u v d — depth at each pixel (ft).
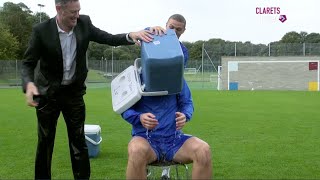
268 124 42.04
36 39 15.07
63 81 15.70
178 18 15.96
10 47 213.66
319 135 34.65
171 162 13.60
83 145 16.71
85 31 15.48
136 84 13.62
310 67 130.11
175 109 14.19
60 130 37.58
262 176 21.06
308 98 85.30
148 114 13.32
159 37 13.26
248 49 138.62
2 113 54.60
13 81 160.35
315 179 20.53
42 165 16.56
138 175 12.70
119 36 15.38
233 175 21.22
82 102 16.38
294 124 42.06
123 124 42.34
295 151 27.63
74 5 14.38
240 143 30.66
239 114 51.90
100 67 172.45
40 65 15.61
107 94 98.63
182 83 13.37
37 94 13.55
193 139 13.47
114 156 25.70
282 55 132.98
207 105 66.23
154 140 13.69
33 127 40.52
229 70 134.00
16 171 21.90
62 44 15.29
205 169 12.84
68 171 22.00
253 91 117.80
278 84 132.26
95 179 20.22
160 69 12.74
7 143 30.86
